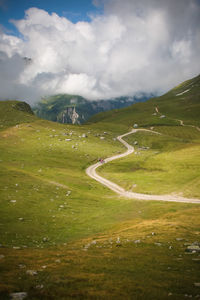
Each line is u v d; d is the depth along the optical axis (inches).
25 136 5910.4
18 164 3587.6
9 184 2303.2
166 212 2038.6
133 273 647.8
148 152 6146.7
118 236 1235.9
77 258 804.6
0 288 493.0
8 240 1134.4
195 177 3444.9
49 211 1819.6
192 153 5002.5
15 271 629.9
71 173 3663.9
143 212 2068.2
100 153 5433.1
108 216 1914.4
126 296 487.2
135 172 4124.0
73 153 5027.1
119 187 3297.2
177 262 753.0
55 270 657.6
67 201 2212.1
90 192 2827.3
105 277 607.2
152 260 780.0
